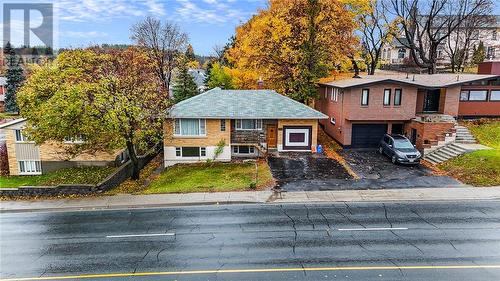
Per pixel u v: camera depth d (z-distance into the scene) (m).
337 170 26.14
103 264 13.59
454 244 14.62
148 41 48.59
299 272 12.62
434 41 46.88
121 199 21.67
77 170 30.06
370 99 30.84
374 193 21.36
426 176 24.41
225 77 49.91
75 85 22.88
